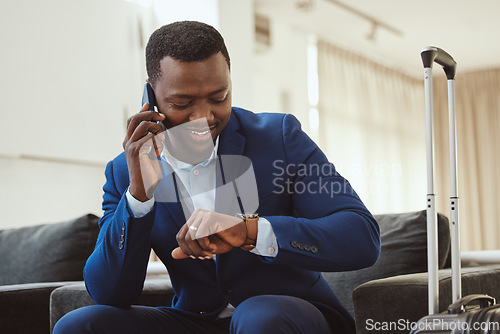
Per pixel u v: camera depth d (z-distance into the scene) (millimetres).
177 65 1160
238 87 4371
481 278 1473
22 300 1923
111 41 4004
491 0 5430
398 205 6859
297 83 5801
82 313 1225
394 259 1784
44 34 3590
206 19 4293
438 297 1208
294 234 1150
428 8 5590
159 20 4387
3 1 3400
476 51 6832
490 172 7453
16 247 2404
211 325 1354
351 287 1786
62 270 2283
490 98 7512
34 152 3482
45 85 3568
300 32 5930
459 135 7586
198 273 1327
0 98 3348
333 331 1289
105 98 3914
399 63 7164
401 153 7051
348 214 1225
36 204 3635
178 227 1317
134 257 1244
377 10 5609
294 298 1149
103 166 4004
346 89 6332
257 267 1287
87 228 2332
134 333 1246
